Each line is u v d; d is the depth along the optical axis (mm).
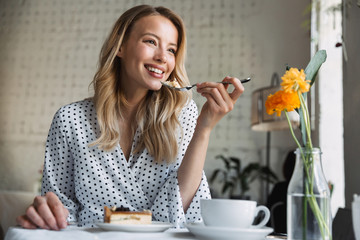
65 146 1212
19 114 5641
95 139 1204
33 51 5691
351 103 2072
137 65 1214
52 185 1209
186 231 887
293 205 707
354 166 2012
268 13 5074
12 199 2924
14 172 5562
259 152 4926
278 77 4961
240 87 1019
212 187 4953
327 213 701
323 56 797
